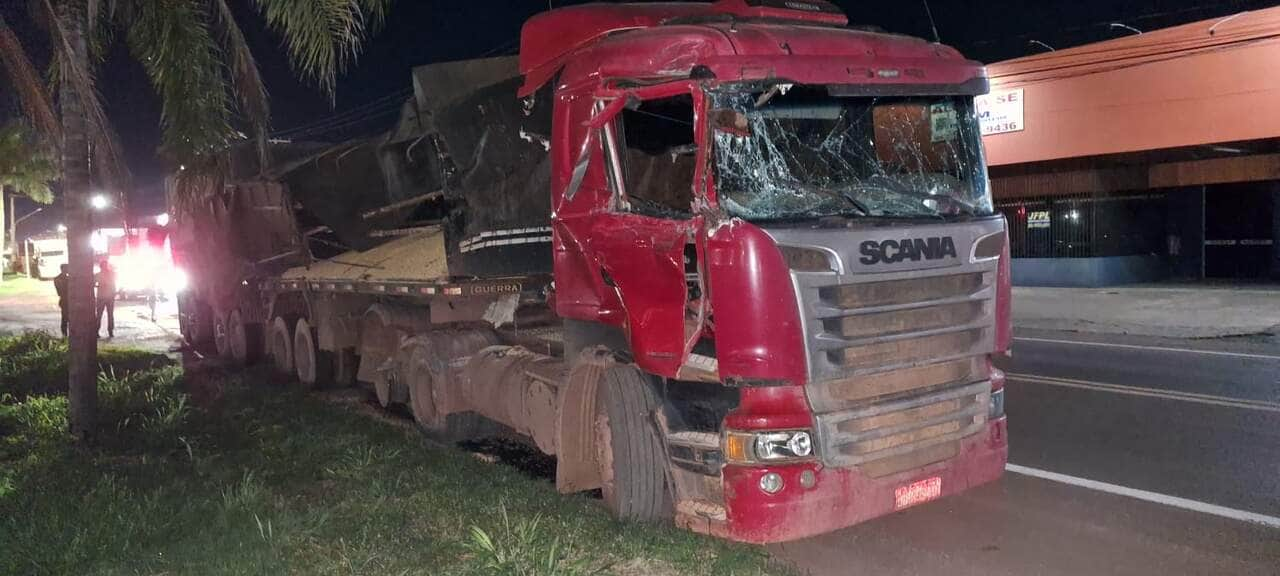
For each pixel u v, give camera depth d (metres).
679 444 5.57
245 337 14.95
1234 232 22.92
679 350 5.47
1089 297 20.22
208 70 8.77
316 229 12.67
